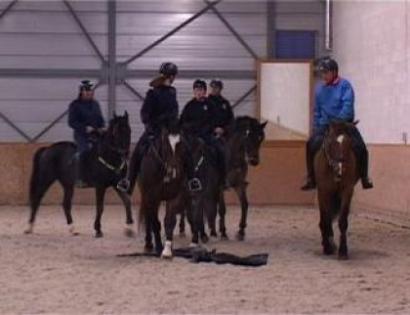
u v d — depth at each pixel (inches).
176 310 339.0
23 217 715.4
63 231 609.3
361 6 773.3
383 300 363.3
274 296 369.4
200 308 343.3
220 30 875.4
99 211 573.3
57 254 490.9
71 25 866.8
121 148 544.4
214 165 514.3
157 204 468.8
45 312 333.7
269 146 853.8
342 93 479.8
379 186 721.0
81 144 577.3
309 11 876.6
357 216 747.4
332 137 455.2
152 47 871.1
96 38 868.6
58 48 865.5
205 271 432.5
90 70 867.4
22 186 839.7
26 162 839.7
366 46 761.0
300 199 853.8
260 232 612.4
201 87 517.3
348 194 467.8
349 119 477.4
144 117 467.5
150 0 869.8
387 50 706.2
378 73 730.2
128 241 553.9
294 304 353.1
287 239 571.5
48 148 597.9
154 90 469.4
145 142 468.4
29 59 861.8
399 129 681.6
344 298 366.6
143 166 456.4
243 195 563.8
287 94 873.5
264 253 494.9
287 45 876.6
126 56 869.8
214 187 520.1
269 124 872.9
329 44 871.1
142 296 366.9
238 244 543.2
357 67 788.0
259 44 876.6
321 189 477.7
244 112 876.6
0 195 837.8
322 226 492.7
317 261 471.5
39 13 863.7
